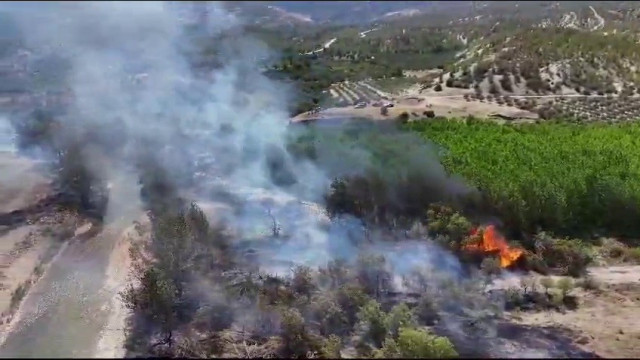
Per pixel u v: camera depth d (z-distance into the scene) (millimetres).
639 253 31047
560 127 55375
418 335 22328
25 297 28078
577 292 27375
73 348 23547
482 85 78812
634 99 69375
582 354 22766
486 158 42156
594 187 35281
